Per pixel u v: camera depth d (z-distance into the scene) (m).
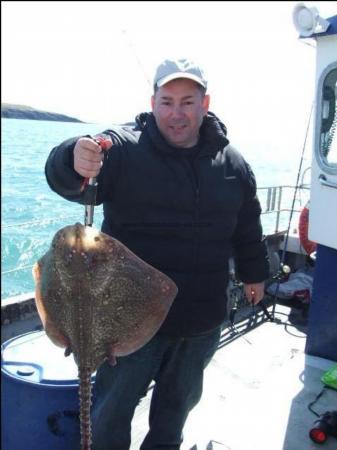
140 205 2.39
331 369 3.94
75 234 1.94
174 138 2.39
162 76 2.34
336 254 4.19
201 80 2.36
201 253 2.49
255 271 3.03
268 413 3.49
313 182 4.27
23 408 2.50
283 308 5.52
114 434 2.51
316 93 4.16
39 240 12.53
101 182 2.32
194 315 2.52
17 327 3.75
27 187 17.88
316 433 3.16
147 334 2.14
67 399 2.49
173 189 2.39
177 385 2.63
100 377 2.53
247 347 4.51
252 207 2.87
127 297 2.02
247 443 3.16
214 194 2.48
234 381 3.90
